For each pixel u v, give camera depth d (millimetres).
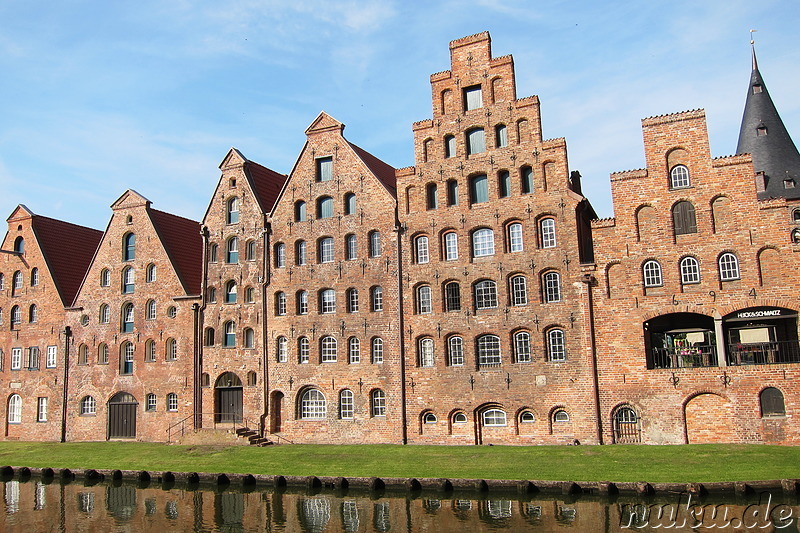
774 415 34938
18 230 57906
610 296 38562
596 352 38438
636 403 37344
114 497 34062
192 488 35469
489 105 42844
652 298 37719
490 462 34406
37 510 31656
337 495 32250
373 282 44344
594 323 38688
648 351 38344
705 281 36938
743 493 27641
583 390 38375
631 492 28828
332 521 27719
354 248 45469
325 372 44750
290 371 45656
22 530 28266
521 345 40469
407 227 43938
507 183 42062
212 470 36938
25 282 56719
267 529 27078
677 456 32812
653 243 38125
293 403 45281
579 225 40250
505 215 41469
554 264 39875
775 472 29062
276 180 53875
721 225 37125
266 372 46188
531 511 27531
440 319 42281
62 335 54031
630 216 38688
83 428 51906
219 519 28922
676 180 38281
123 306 51938
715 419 35938
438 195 43500
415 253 43719
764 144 57875
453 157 43469
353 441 43312
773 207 36125
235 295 48438
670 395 36750
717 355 38188
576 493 29594
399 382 42656
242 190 49156
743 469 29859
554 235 40344
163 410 48938
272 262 47500
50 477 40281
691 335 46438
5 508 32156
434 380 41938
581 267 39219
